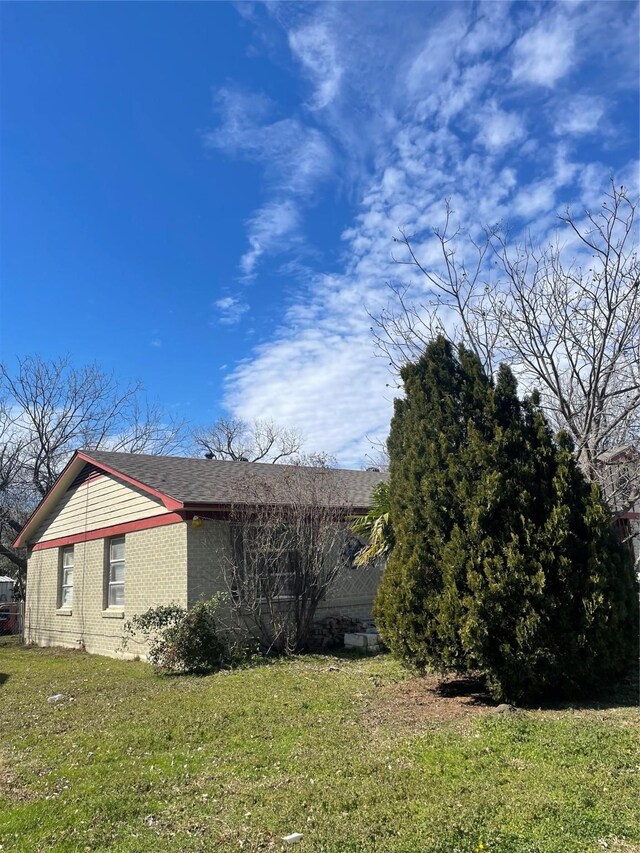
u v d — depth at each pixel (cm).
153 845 405
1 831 441
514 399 773
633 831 378
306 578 1208
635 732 561
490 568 686
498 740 549
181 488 1270
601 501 736
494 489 707
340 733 618
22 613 2088
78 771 559
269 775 518
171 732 664
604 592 695
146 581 1284
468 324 1059
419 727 618
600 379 993
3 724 770
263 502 1209
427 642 731
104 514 1492
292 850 383
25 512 2919
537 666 682
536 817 400
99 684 998
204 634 1080
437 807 423
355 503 1403
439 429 773
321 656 1137
